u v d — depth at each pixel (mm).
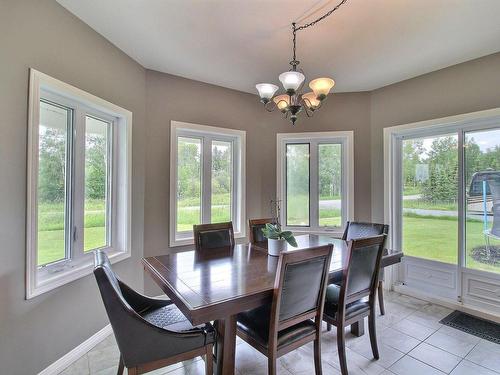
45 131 1986
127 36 2391
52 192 2033
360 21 2154
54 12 1914
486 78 2670
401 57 2742
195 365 1982
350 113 3717
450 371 1903
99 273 1290
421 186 3285
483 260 2773
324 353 2105
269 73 3162
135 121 2850
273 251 2221
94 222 2445
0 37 1564
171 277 1695
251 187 3830
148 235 3053
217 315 1321
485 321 2631
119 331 1309
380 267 2035
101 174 2545
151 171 3072
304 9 2012
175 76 3227
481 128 2795
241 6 1987
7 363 1597
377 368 1928
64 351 1979
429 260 3191
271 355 1479
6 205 1598
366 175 3664
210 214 3605
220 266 1933
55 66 1923
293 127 3902
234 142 3811
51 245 2020
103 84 2393
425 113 3121
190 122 3334
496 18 2109
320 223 3938
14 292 1635
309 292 1604
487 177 2754
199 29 2281
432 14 2062
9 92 1613
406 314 2775
